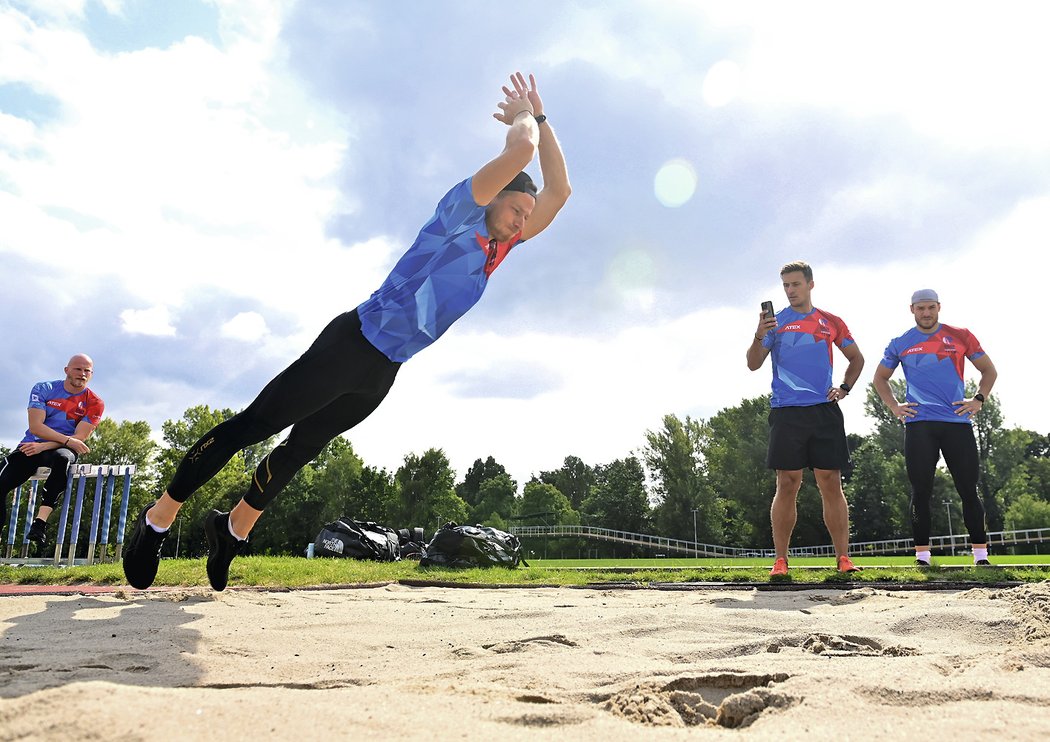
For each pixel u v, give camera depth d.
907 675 1.71
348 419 3.11
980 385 6.68
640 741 1.26
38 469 7.11
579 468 109.00
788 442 5.96
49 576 5.78
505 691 1.66
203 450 2.88
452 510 55.53
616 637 2.82
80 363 7.30
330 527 11.22
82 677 1.86
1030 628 2.47
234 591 4.92
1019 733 1.27
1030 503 47.19
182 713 1.23
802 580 5.60
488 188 2.66
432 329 2.80
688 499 56.66
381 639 2.77
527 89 3.14
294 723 1.24
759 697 1.58
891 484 49.28
